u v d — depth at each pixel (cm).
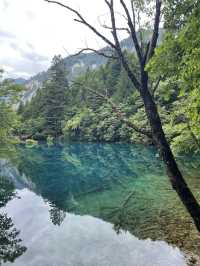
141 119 4422
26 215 1633
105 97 618
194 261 999
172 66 554
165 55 549
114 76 7644
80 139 7325
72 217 1582
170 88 707
